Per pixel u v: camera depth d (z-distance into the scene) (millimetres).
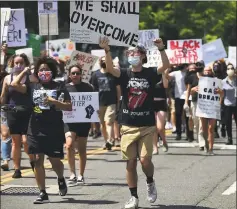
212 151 22188
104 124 23469
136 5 13953
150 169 13078
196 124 25016
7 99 17172
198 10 61312
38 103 13484
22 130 17266
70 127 16109
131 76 12992
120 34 13992
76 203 14031
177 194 15094
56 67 13953
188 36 62250
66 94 13758
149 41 24219
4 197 14820
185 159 21094
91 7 13977
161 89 21859
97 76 23125
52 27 23531
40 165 13883
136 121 12906
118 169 19125
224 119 25438
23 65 16922
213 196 14906
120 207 13570
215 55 30016
